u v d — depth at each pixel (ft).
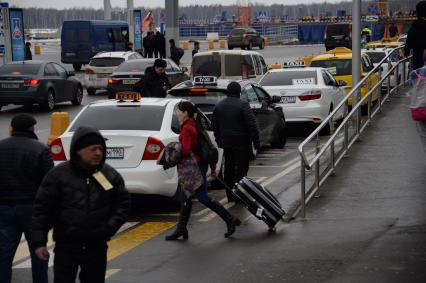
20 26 151.33
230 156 48.75
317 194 47.85
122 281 32.07
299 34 379.35
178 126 48.37
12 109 115.85
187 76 122.11
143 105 48.67
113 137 45.52
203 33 455.63
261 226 42.22
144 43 170.09
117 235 41.52
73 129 47.37
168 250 37.63
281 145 76.33
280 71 84.94
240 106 47.65
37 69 111.65
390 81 83.66
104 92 147.54
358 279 30.78
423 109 34.63
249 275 32.22
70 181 24.04
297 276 31.68
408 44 49.75
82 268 24.64
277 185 55.36
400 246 35.68
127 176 45.16
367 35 183.01
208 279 31.91
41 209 24.27
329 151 52.49
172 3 167.94
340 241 37.27
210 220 45.01
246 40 278.46
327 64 99.04
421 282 30.14
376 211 43.47
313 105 81.51
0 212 29.66
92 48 196.03
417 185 49.32
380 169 54.08
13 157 29.55
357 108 62.49
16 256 38.06
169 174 46.37
